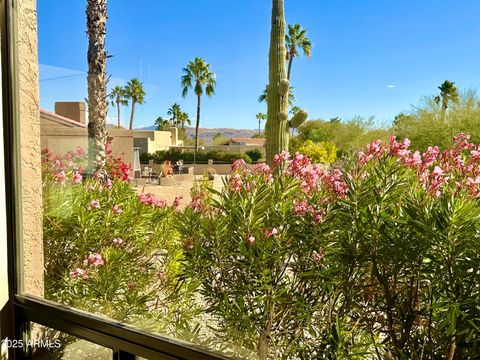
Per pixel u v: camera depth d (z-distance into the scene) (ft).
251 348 4.67
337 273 4.29
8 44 6.38
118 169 6.56
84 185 7.00
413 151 3.98
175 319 5.21
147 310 5.54
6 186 6.39
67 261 6.86
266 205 4.73
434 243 3.48
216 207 5.10
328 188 4.45
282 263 4.66
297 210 4.56
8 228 6.42
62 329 5.84
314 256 4.46
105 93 6.66
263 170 4.96
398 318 3.89
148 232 6.03
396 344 3.89
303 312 4.47
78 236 6.79
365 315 4.16
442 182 3.66
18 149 6.55
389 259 3.87
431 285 3.59
